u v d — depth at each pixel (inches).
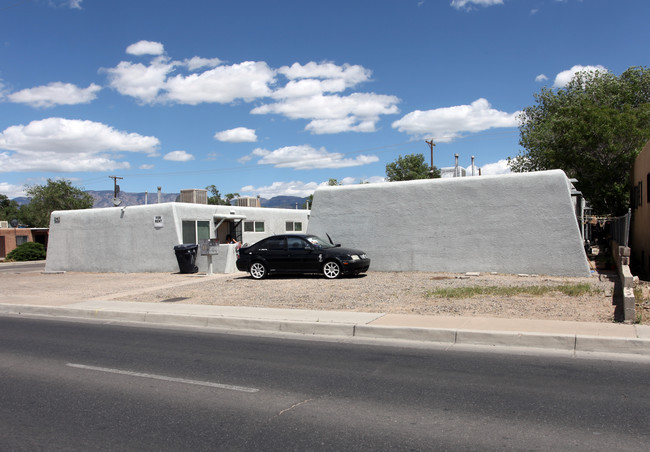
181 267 813.9
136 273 880.9
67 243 993.5
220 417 207.3
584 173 946.7
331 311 430.3
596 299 429.1
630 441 174.4
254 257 672.4
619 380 245.1
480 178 655.1
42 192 2465.6
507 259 635.5
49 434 192.7
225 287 609.3
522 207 628.4
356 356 306.2
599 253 827.4
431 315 394.9
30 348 350.3
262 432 190.2
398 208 707.4
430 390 236.7
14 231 1875.0
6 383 263.4
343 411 211.0
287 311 438.0
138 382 261.1
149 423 202.2
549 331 324.2
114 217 933.8
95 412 216.5
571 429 185.8
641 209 668.1
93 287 698.2
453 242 669.9
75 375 277.3
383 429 190.2
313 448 174.6
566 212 606.2
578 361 281.0
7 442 185.8
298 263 651.5
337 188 751.1
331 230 750.5
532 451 168.1
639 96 1143.6
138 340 371.6
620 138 903.1
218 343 354.0
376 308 435.2
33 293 656.4
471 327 345.7
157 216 887.1
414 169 2090.3
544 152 1012.5
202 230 954.7
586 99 984.3
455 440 178.2
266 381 257.8
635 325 334.6
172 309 475.8
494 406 212.5
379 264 717.9
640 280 550.9
